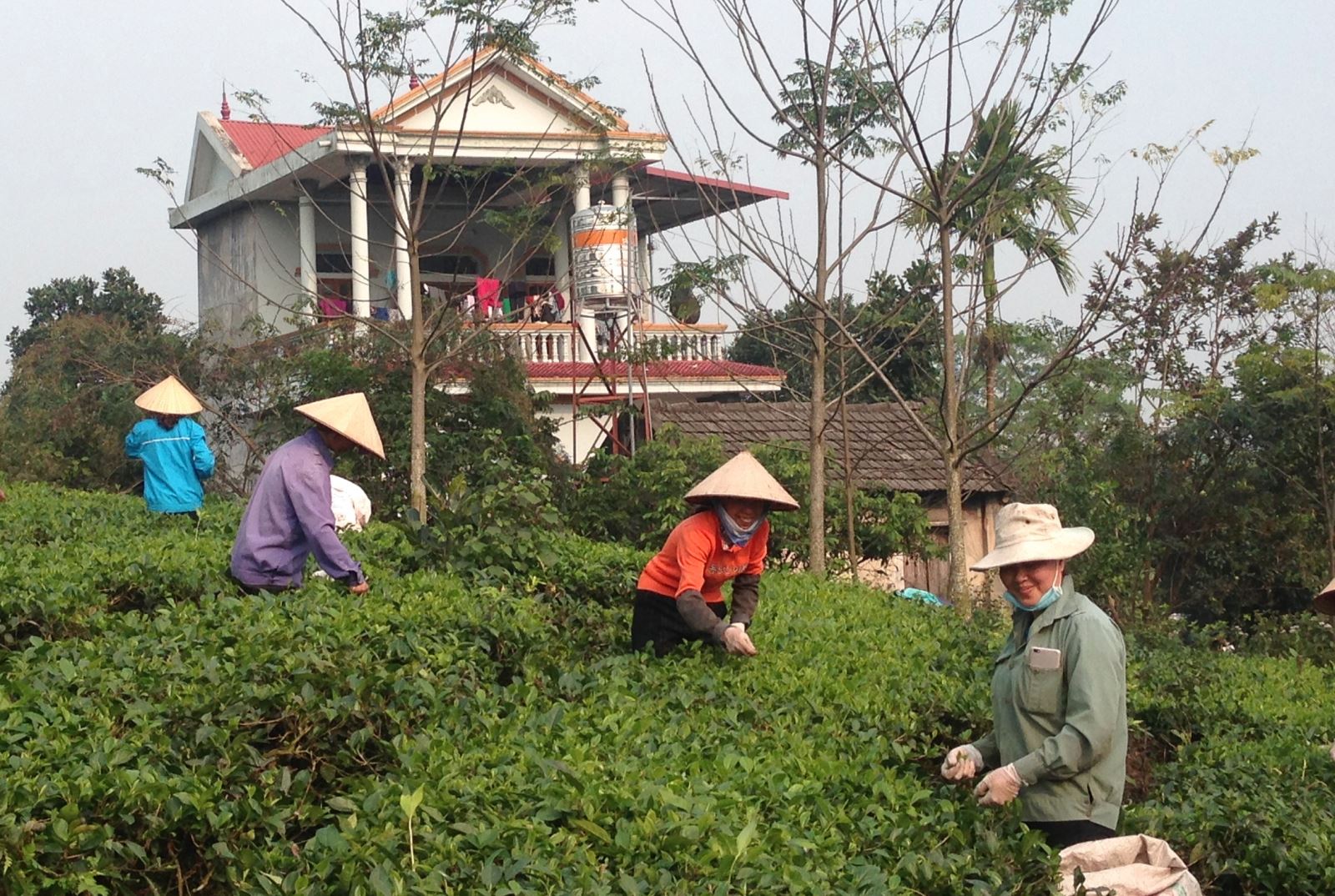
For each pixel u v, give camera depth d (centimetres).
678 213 2658
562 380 2259
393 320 2081
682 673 734
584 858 455
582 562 1018
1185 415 2011
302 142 2752
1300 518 1952
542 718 607
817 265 1311
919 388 2370
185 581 805
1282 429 1944
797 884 449
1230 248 2286
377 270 2595
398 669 649
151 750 519
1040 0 1192
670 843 462
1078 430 2133
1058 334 1783
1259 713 892
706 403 2302
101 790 474
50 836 452
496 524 987
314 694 587
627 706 645
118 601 801
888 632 952
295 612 730
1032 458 2083
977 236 1350
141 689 588
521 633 755
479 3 1346
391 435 1855
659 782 522
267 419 2142
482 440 1850
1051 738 534
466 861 449
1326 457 1967
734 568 782
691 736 616
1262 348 2011
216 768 520
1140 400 2109
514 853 448
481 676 708
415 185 2500
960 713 727
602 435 2292
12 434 2161
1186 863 600
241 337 2642
